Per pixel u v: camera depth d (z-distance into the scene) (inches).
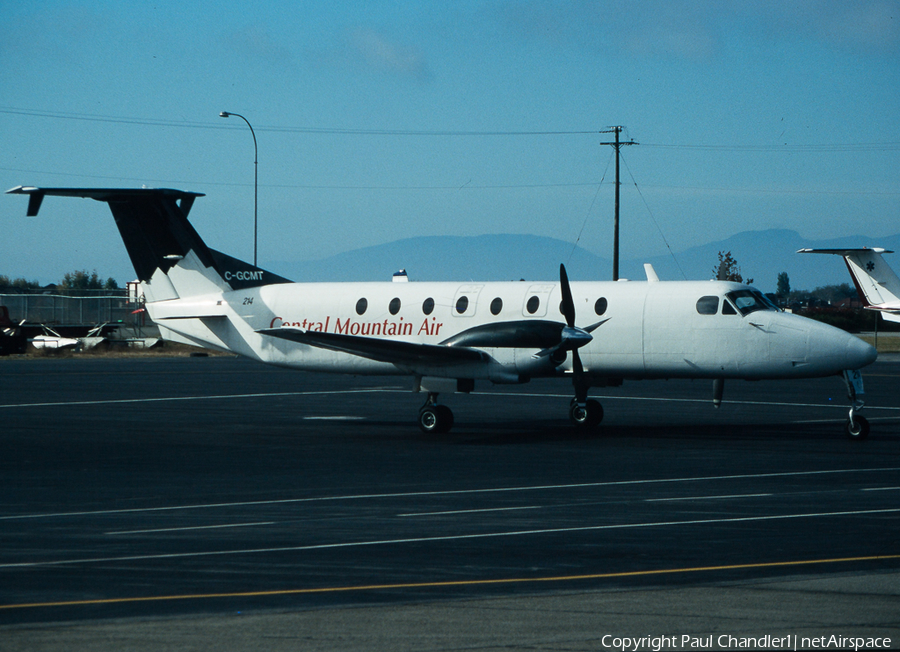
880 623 1033.5
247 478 2186.3
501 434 3078.2
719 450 2667.3
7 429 3189.0
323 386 5068.9
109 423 3378.4
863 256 6422.2
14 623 1043.9
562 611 1082.1
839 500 1859.0
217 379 5585.6
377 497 1919.3
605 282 3267.7
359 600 1134.4
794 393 4672.7
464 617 1059.3
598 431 3149.6
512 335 2999.5
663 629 1013.2
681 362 3093.0
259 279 3737.7
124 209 3703.3
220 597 1149.7
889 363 7076.8
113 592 1175.0
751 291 3107.8
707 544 1449.3
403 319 3395.7
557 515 1706.4
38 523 1649.9
